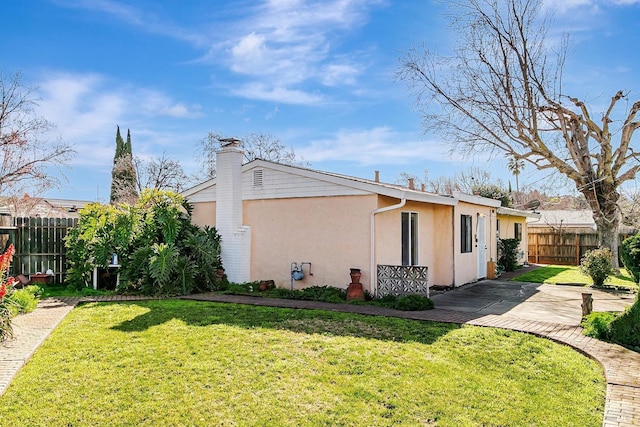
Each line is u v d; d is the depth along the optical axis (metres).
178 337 7.07
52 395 4.81
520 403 4.70
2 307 6.67
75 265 12.41
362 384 5.16
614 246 17.53
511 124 17.62
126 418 4.32
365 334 7.27
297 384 5.17
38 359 5.97
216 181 13.31
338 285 11.20
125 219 12.20
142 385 5.11
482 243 15.72
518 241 19.16
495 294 11.92
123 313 8.95
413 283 10.16
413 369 5.64
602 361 5.98
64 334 7.25
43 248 13.44
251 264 12.85
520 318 8.59
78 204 29.61
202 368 5.66
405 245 11.96
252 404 4.64
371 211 10.73
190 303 10.18
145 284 11.51
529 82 16.81
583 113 16.73
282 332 7.39
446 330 7.51
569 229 23.11
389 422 4.27
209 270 12.20
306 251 11.77
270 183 12.49
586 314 8.00
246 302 10.25
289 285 12.08
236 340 6.90
